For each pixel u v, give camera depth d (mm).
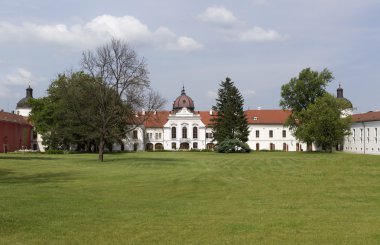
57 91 90562
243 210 16688
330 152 95312
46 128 98562
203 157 69750
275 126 134000
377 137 94812
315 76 99375
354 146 106312
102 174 35625
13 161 55656
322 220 14484
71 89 62094
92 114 59844
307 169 33656
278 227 13391
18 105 133500
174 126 133750
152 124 133875
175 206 17828
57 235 12328
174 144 133625
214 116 112938
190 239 11930
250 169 37781
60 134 95625
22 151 96750
